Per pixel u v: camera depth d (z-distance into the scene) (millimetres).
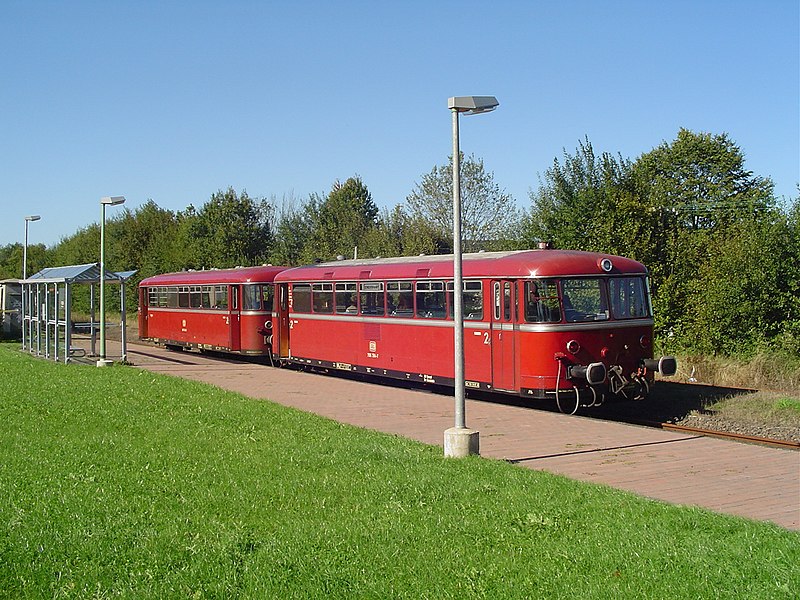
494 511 8133
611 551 6848
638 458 11344
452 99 11242
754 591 5984
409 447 11594
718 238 24109
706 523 7637
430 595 6027
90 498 8711
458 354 11156
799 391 19500
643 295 17109
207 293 29625
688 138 47344
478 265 17141
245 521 7922
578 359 16000
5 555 6887
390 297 19953
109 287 55594
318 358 23047
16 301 41250
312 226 54500
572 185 30281
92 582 6352
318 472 9930
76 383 19484
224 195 51250
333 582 6266
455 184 11305
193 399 16703
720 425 15680
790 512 8547
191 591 6145
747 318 22203
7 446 11586
